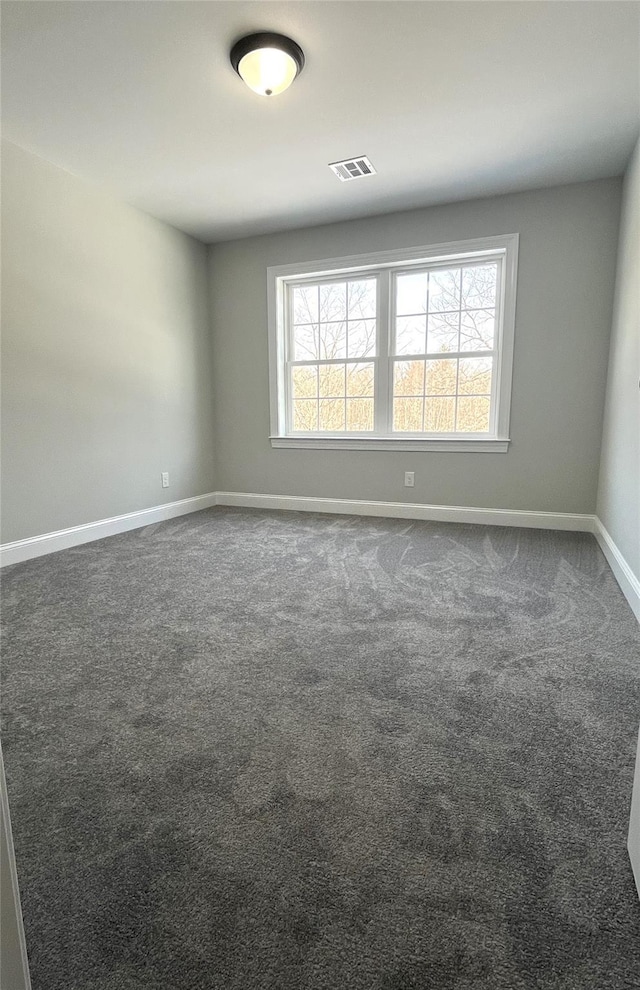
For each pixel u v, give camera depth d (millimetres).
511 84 2342
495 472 3877
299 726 1407
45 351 3113
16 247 2893
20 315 2941
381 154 2979
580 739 1339
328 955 803
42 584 2592
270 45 2021
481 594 2410
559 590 2459
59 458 3248
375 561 2965
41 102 2432
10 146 2818
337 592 2457
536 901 890
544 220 3496
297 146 2877
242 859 982
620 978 766
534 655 1804
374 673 1689
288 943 822
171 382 4246
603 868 957
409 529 3781
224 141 2816
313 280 4371
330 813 1095
